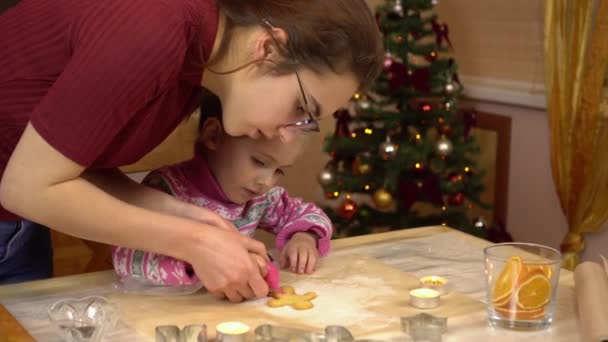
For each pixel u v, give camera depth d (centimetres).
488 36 292
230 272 114
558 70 255
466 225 273
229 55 108
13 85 114
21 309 115
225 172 140
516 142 296
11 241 142
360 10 110
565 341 105
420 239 152
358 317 112
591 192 253
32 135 101
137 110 103
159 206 123
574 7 248
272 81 107
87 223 107
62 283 127
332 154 276
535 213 291
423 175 273
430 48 265
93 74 98
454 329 108
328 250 143
